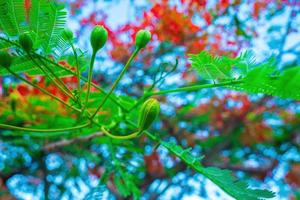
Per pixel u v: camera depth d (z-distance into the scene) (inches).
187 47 34.9
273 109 43.9
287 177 47.8
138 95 31.7
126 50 34.5
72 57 15.0
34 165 31.0
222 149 42.7
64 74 15.9
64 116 22.6
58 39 14.4
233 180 15.1
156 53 34.3
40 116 23.5
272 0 36.3
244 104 42.4
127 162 22.2
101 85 31.0
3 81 25.1
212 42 35.5
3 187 33.7
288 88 11.6
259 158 46.5
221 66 14.0
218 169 15.6
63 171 30.6
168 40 34.5
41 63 14.9
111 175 23.0
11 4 13.4
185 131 42.3
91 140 22.8
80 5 35.4
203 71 14.3
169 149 16.7
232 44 35.9
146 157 38.0
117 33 34.6
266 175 43.6
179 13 34.5
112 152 22.1
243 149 45.8
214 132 44.0
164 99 37.0
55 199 30.2
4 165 30.0
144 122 14.4
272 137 45.5
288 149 46.6
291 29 36.4
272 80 12.3
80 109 15.6
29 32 14.0
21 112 24.2
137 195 21.9
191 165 16.2
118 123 18.6
